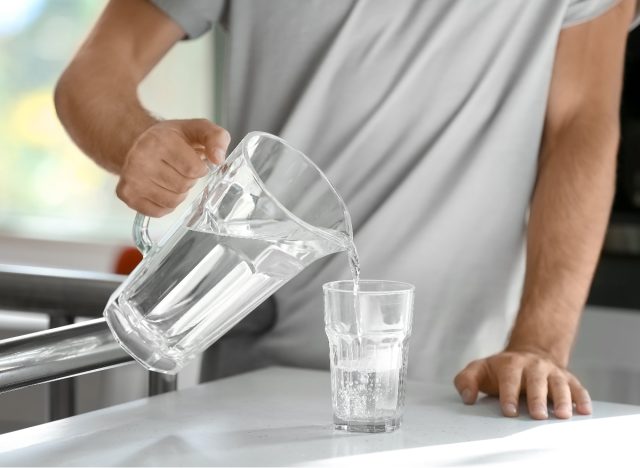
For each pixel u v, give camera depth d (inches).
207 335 47.5
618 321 99.3
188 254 44.9
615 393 98.7
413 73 67.5
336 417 49.1
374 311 47.7
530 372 55.4
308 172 45.8
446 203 67.5
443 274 68.1
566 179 67.7
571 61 70.1
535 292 64.9
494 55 67.6
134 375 91.2
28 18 148.0
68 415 66.3
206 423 50.2
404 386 50.1
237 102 73.0
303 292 67.9
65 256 145.1
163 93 141.5
